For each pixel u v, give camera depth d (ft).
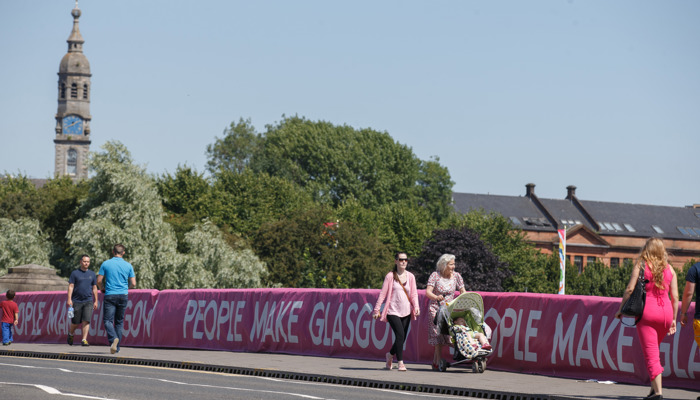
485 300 88.99
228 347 113.19
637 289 64.08
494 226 582.76
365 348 98.53
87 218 361.71
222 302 115.03
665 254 64.85
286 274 472.44
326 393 67.00
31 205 436.76
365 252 492.54
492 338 87.81
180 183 518.78
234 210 529.04
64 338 138.41
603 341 78.43
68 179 574.97
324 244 488.44
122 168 368.89
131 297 126.82
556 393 67.77
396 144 643.04
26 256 377.30
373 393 68.54
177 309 119.85
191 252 390.01
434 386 72.28
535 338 83.87
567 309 81.87
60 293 140.46
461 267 494.59
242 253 397.19
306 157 629.92
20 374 77.25
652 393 63.87
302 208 545.44
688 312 73.87
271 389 69.31
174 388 67.97
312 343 103.81
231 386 71.05
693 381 72.95
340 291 102.12
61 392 63.10
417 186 650.84
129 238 350.43
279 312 107.76
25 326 146.20
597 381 77.51
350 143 633.20
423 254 510.58
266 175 573.33
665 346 74.79
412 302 88.07
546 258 633.20
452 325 85.15
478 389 69.67
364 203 605.73
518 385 73.20
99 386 68.28
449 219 611.88
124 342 126.31
